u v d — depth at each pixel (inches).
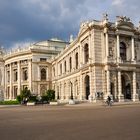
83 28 2431.1
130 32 2363.4
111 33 2274.9
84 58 2482.8
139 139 452.4
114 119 784.9
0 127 668.1
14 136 514.9
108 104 1706.4
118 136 484.4
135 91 2277.3
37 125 688.4
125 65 2246.6
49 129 602.2
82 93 2434.8
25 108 1670.8
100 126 629.3
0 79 4421.8
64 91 3245.6
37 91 3811.5
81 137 482.9
